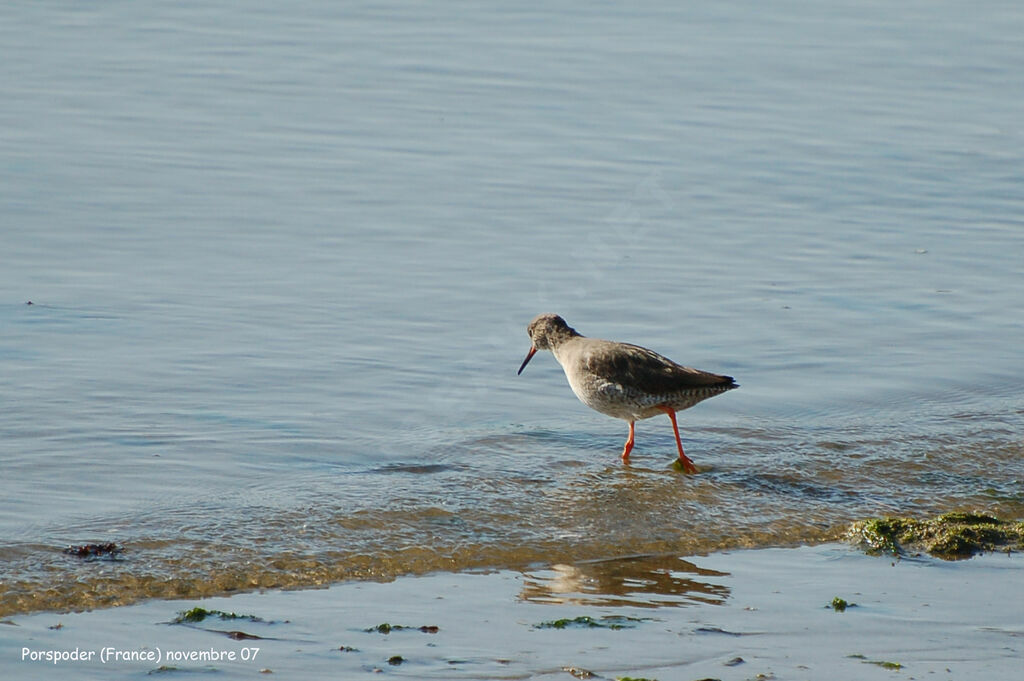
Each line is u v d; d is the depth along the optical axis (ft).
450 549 36.45
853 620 32.01
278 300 58.23
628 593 33.81
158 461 42.57
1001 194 74.23
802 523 39.17
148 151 76.18
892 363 53.72
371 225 67.82
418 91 88.84
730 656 29.73
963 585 34.53
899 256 65.82
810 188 74.74
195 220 67.00
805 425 47.88
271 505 39.09
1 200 67.62
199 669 28.73
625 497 40.75
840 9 109.29
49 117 80.69
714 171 76.89
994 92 92.07
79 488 40.16
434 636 30.81
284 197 70.79
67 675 28.27
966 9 109.91
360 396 49.47
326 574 34.60
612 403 44.65
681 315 58.54
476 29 101.71
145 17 101.76
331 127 81.97
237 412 47.26
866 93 91.20
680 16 106.11
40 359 50.80
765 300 60.23
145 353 51.98
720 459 44.42
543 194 72.79
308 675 28.50
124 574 33.96
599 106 87.10
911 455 44.80
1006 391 51.19
